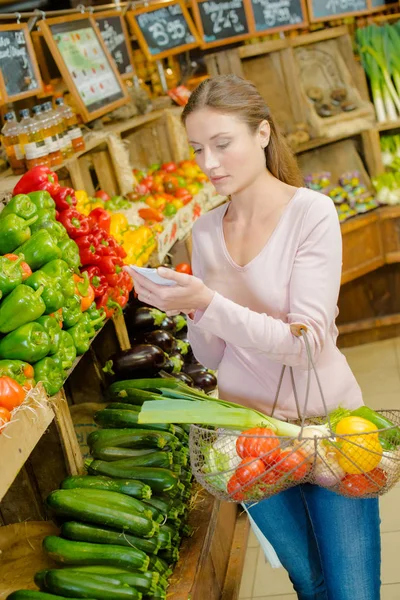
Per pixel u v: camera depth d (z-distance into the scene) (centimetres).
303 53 557
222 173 201
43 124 325
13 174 332
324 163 559
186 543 247
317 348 194
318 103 544
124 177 410
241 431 198
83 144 365
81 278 264
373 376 494
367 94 560
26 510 249
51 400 226
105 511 218
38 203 252
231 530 312
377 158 543
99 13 446
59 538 218
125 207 392
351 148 559
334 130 529
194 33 513
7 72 338
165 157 486
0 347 209
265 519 215
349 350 545
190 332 229
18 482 245
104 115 443
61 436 237
